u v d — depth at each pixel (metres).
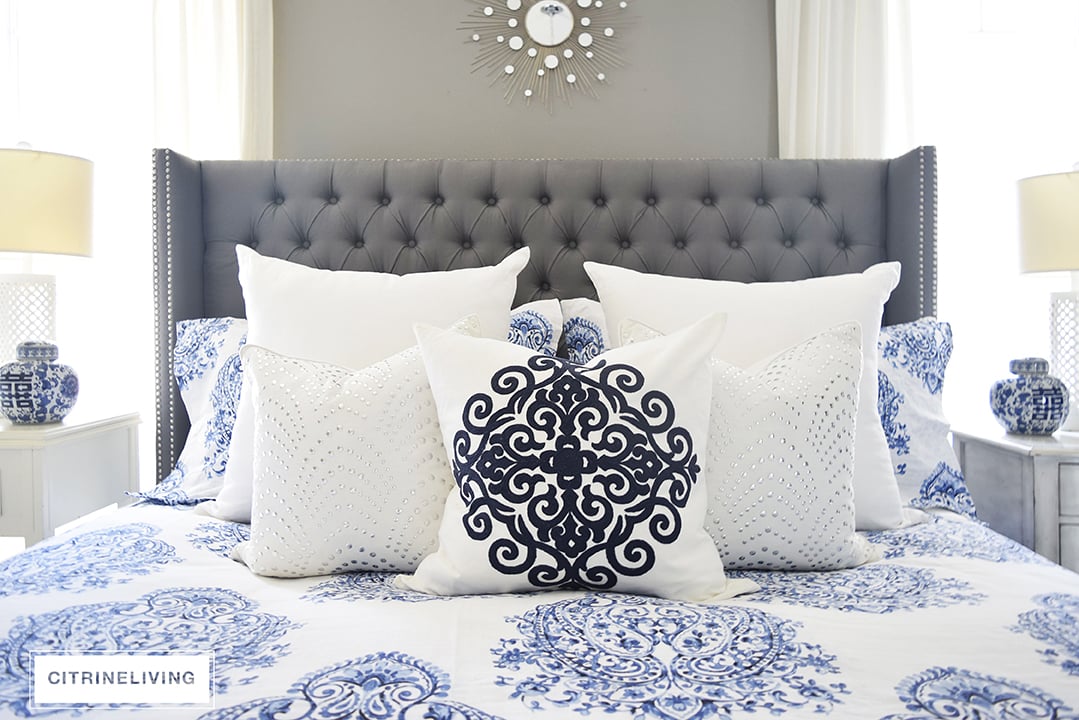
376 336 1.56
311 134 2.44
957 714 0.73
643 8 2.43
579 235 2.16
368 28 2.43
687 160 2.19
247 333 1.76
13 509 1.81
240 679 0.79
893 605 1.03
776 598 1.09
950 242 2.58
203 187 2.16
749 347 1.56
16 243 1.88
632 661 0.85
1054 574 1.14
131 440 2.24
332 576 1.21
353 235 2.17
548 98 2.43
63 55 2.57
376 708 0.74
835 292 1.62
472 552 1.07
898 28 2.44
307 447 1.19
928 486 1.62
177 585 1.09
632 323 1.40
